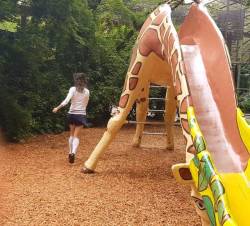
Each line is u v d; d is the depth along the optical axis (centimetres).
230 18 998
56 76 702
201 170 214
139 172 420
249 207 218
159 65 398
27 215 287
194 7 344
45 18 604
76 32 723
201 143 223
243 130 264
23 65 597
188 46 337
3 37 574
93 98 780
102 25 862
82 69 763
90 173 405
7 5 549
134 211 303
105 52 807
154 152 538
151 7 954
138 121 553
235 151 261
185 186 370
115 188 358
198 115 285
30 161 455
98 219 285
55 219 282
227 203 192
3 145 548
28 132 610
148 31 392
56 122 686
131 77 412
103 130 739
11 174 395
